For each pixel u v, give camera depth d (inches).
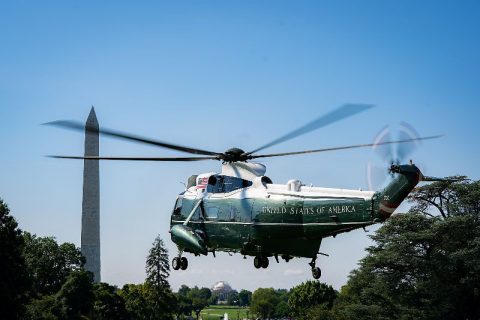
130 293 5167.3
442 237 2760.8
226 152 1445.6
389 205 1210.0
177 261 1523.1
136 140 1245.7
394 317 2839.6
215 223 1448.1
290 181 1364.4
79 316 3782.0
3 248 2488.9
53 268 4205.2
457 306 2709.2
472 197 2768.2
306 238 1327.5
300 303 6579.7
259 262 1408.7
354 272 3390.7
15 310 2375.7
